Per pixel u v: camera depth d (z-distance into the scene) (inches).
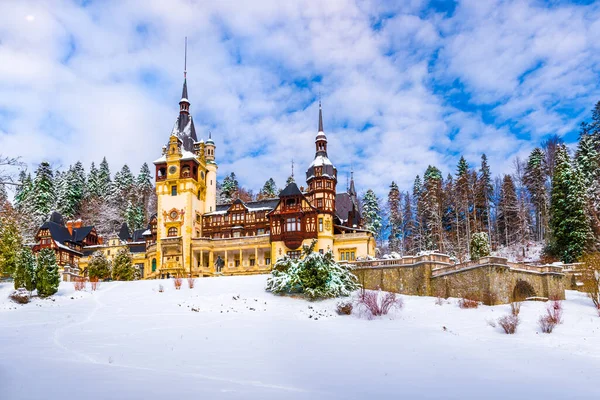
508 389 655.8
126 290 1818.4
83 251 3609.7
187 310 1408.7
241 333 1085.8
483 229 3663.9
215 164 3398.1
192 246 2987.2
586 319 1344.7
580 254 2338.8
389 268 1862.7
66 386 581.3
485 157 4001.0
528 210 3725.4
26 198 3806.6
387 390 629.9
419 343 1023.0
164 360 785.6
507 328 1160.2
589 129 3508.9
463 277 1672.0
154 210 4909.0
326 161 3053.6
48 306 1508.4
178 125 3299.7
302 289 1672.0
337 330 1174.3
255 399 549.6
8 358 764.0
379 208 4658.0
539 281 1776.6
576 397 625.0
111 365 728.3
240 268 2930.6
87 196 4611.2
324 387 633.6
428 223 3752.5
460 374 746.2
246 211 3142.2
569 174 2524.6
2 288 1920.5
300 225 2869.1
